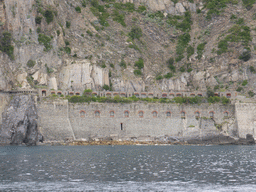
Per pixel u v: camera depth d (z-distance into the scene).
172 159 169.00
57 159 166.25
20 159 166.00
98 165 150.12
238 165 152.12
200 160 166.25
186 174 133.25
